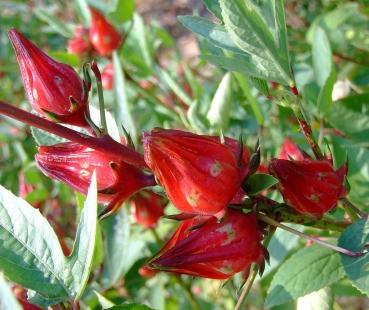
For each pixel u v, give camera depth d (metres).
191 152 0.20
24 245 0.21
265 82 0.24
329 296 0.26
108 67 0.41
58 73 0.21
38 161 0.22
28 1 0.60
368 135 0.32
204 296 0.45
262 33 0.23
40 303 0.22
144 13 0.98
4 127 0.49
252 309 0.41
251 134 0.38
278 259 0.30
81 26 0.42
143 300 0.41
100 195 0.22
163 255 0.21
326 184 0.22
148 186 0.22
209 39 0.25
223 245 0.21
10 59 0.57
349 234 0.21
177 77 0.47
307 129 0.23
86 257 0.20
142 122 0.45
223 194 0.20
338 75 0.40
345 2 0.41
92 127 0.21
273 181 0.21
